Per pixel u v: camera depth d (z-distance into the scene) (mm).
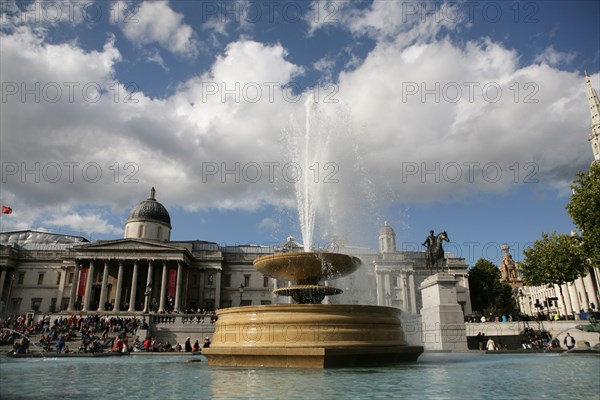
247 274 80188
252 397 7320
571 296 81125
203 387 8586
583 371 11164
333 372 10938
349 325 13320
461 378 9766
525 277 52750
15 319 58250
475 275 81250
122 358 21984
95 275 73500
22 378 10078
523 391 7914
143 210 80375
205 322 49500
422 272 71188
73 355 23172
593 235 37562
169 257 69125
